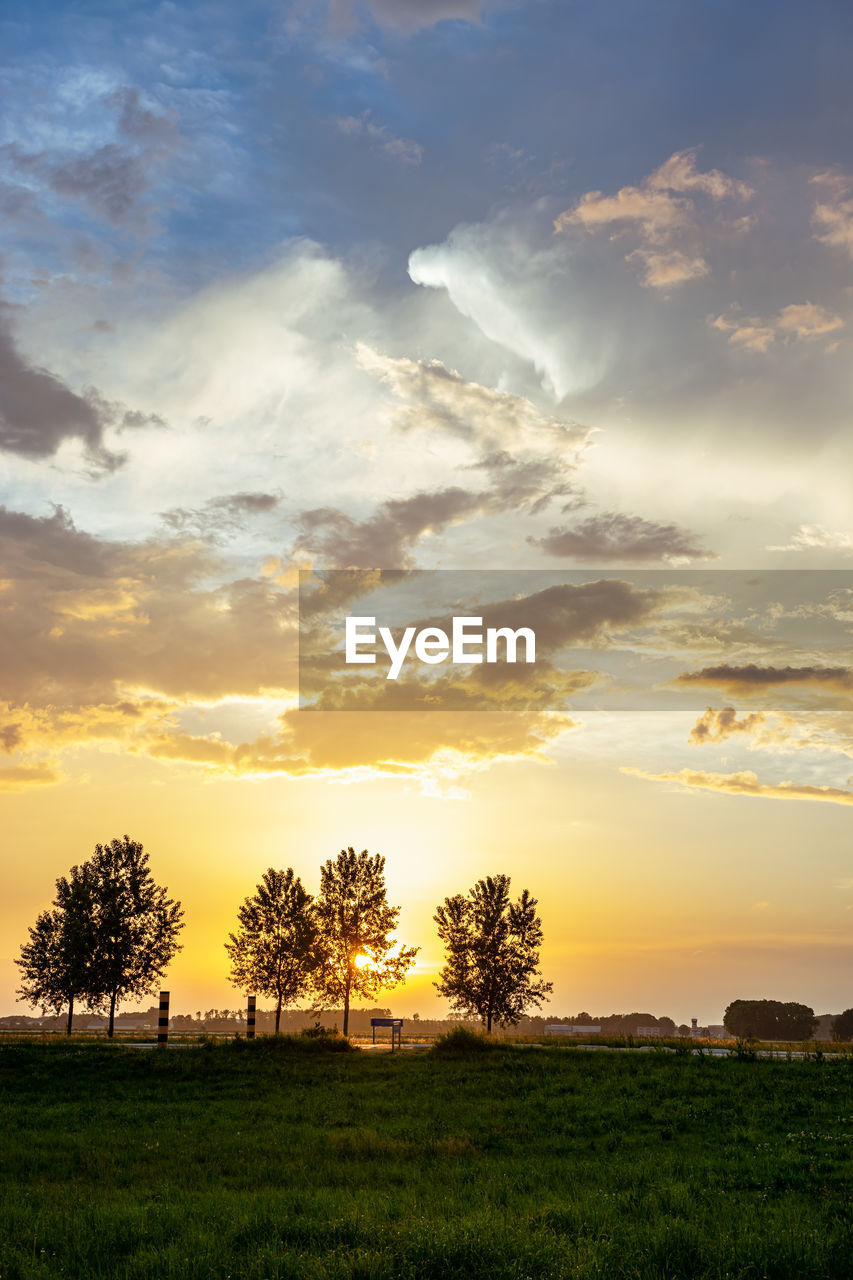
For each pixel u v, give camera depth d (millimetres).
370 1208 13438
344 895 56188
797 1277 10500
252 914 54719
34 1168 17484
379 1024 39250
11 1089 27594
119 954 49531
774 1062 30344
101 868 51281
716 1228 12359
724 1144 19391
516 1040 39719
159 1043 35406
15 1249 11508
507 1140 20141
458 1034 34656
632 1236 11727
